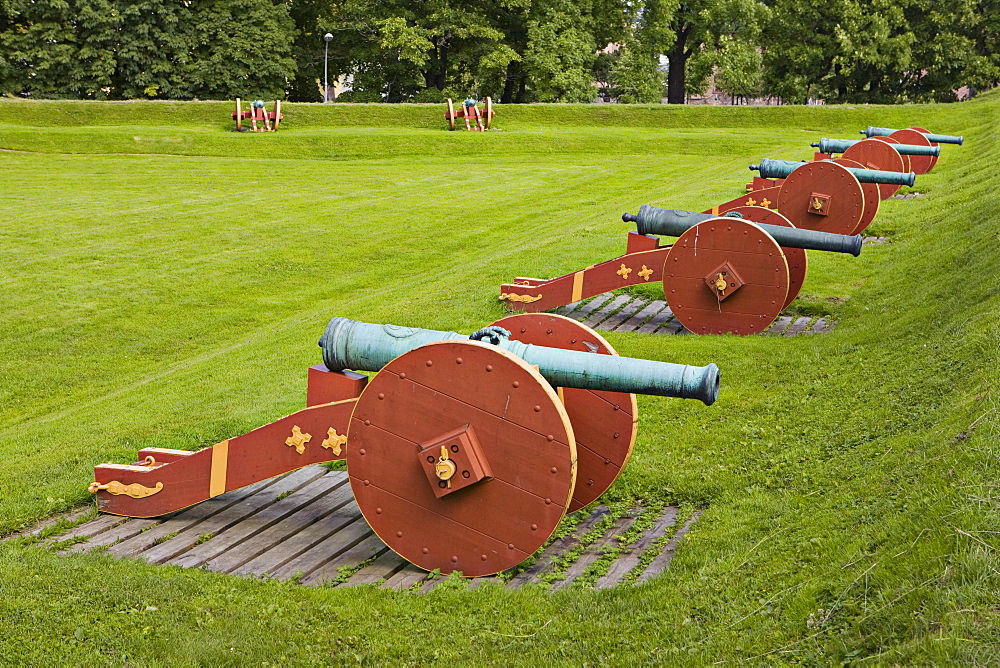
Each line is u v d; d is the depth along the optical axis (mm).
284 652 4914
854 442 6941
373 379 5945
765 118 38906
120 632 5078
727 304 11453
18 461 8336
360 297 16031
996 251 10766
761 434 7668
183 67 45969
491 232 20812
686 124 39281
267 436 6719
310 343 12328
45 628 5109
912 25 52250
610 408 6613
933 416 6566
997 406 5781
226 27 46000
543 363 5891
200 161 30938
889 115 37812
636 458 7516
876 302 11906
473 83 51594
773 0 54438
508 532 5805
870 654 4023
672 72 55625
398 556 6332
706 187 24281
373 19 46531
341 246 19719
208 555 6348
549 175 28641
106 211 22594
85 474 7738
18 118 35594
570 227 20188
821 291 13125
